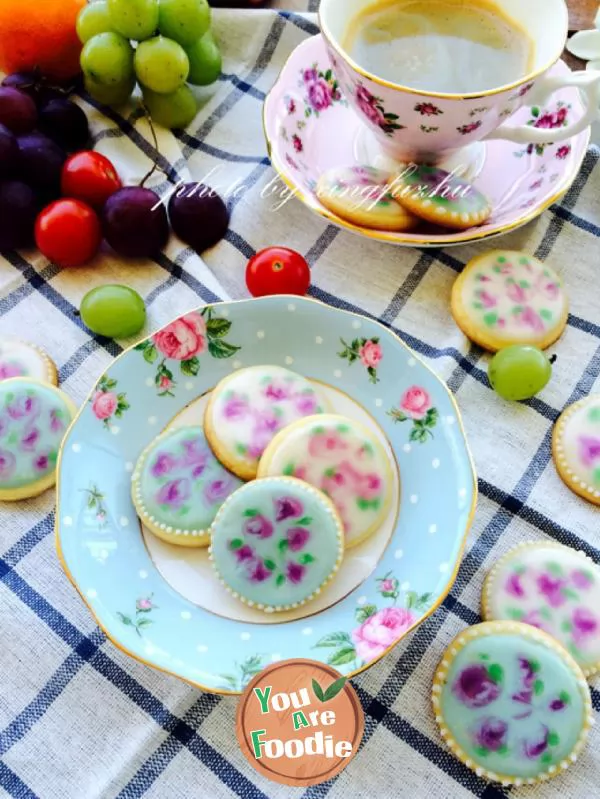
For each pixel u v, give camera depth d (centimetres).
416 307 33
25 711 25
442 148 31
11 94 33
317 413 27
